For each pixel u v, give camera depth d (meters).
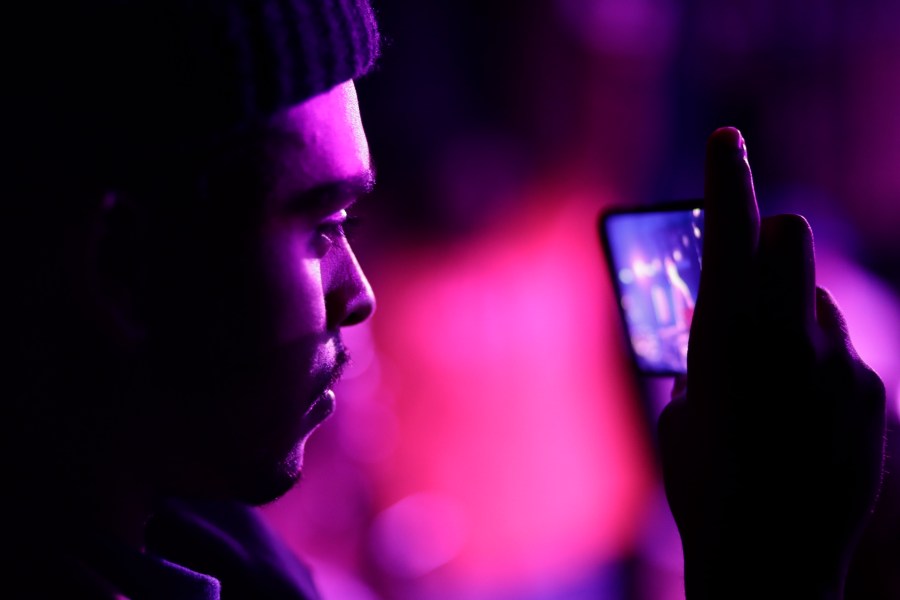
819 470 0.85
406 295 3.76
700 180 4.53
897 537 1.53
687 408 0.89
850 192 4.70
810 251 0.86
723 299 0.84
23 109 0.76
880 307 2.96
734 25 4.73
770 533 0.86
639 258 1.09
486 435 3.49
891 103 4.77
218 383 0.83
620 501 3.30
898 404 1.65
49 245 0.78
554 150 4.35
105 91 0.76
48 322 0.79
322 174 0.84
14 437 0.80
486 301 3.62
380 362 3.71
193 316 0.81
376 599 3.42
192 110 0.76
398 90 4.59
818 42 4.84
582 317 3.48
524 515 3.40
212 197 0.80
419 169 4.27
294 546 3.55
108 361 0.81
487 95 4.59
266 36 0.77
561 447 3.40
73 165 0.77
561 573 3.29
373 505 3.69
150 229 0.79
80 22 0.75
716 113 4.70
